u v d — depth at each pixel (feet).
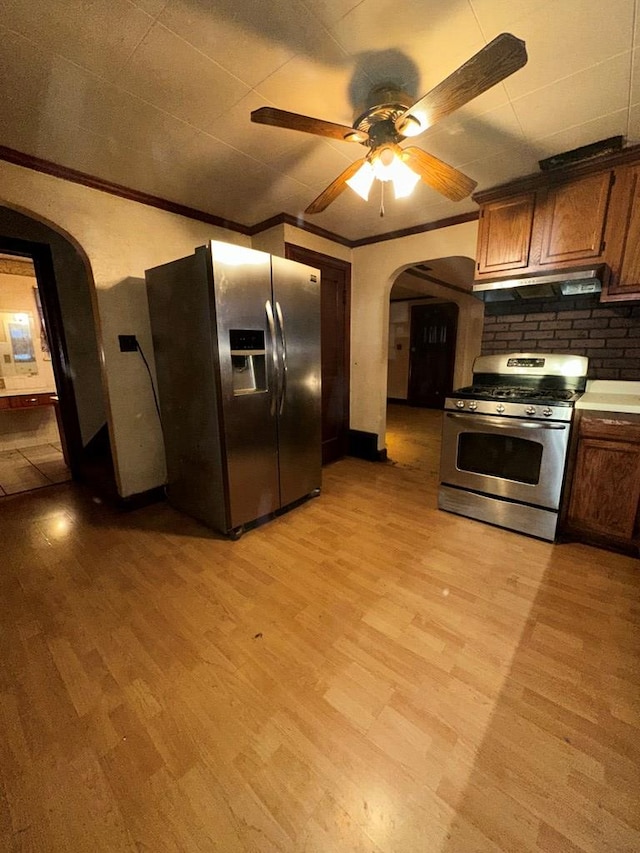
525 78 4.82
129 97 5.08
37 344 14.71
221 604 5.67
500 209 7.98
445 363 23.30
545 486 7.21
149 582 6.21
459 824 3.04
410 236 10.58
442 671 4.49
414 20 3.94
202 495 7.90
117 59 4.40
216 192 8.16
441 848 2.90
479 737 3.73
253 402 7.45
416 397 24.90
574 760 3.51
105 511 8.85
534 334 8.96
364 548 7.22
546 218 7.45
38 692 4.26
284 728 3.84
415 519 8.43
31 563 6.76
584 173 6.95
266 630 5.16
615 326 7.95
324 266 11.05
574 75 4.75
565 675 4.42
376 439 12.57
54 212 6.97
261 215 9.62
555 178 7.24
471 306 21.56
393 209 9.15
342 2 3.72
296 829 3.02
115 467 8.75
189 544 7.38
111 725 3.88
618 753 3.57
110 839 2.97
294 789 3.30
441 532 7.82
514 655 4.71
